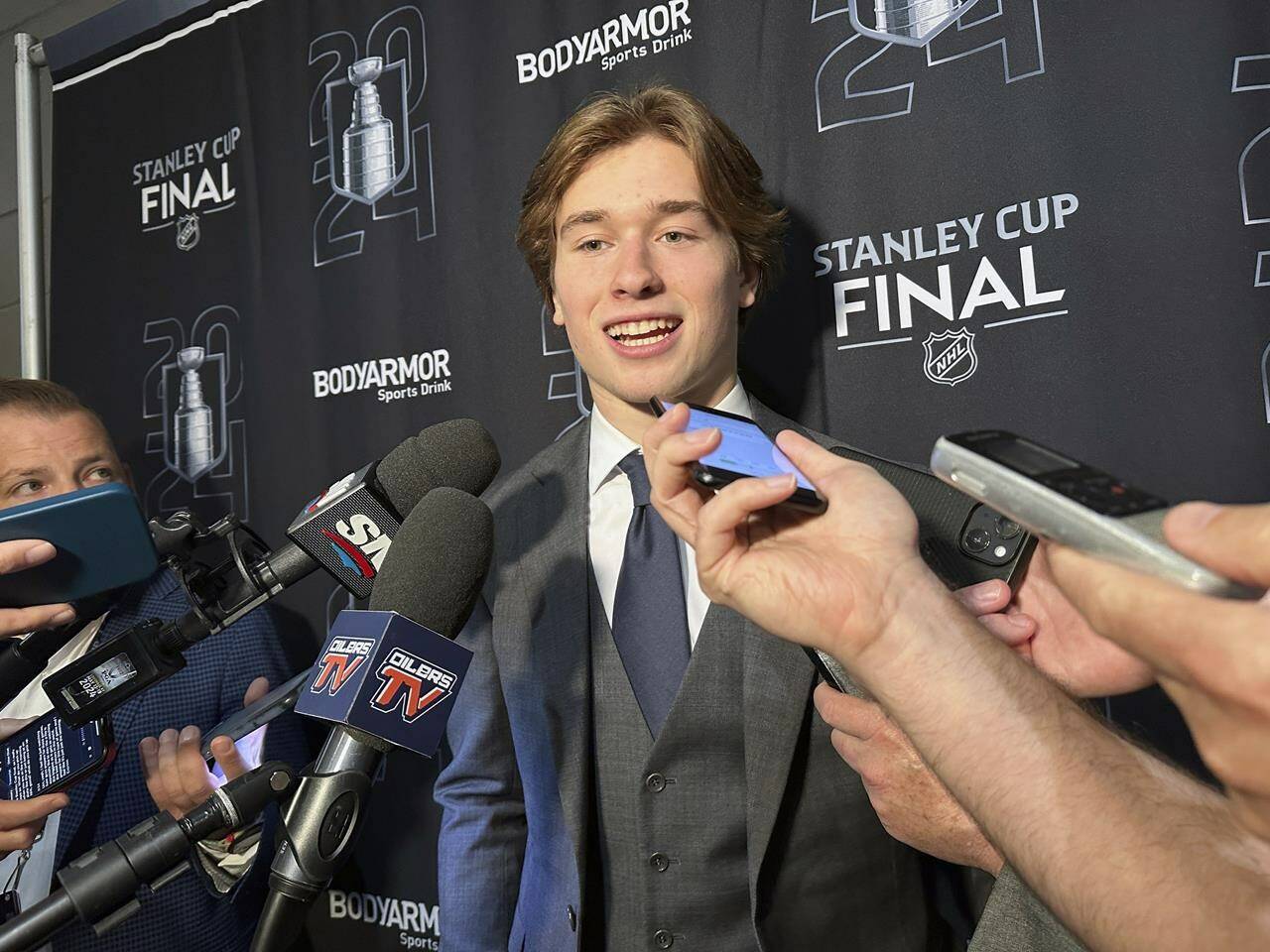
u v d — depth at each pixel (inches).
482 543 41.4
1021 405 57.9
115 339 92.7
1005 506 18.8
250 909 65.6
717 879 46.6
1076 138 56.6
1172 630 14.4
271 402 84.8
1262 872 18.1
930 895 48.6
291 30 84.9
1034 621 33.3
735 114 66.0
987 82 59.0
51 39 96.5
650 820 47.2
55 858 59.4
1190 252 53.7
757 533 24.4
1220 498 52.8
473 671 56.1
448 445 48.2
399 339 78.8
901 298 61.4
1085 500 17.2
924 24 60.9
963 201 59.7
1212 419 53.1
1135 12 55.1
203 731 65.7
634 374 52.6
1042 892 19.7
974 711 20.4
